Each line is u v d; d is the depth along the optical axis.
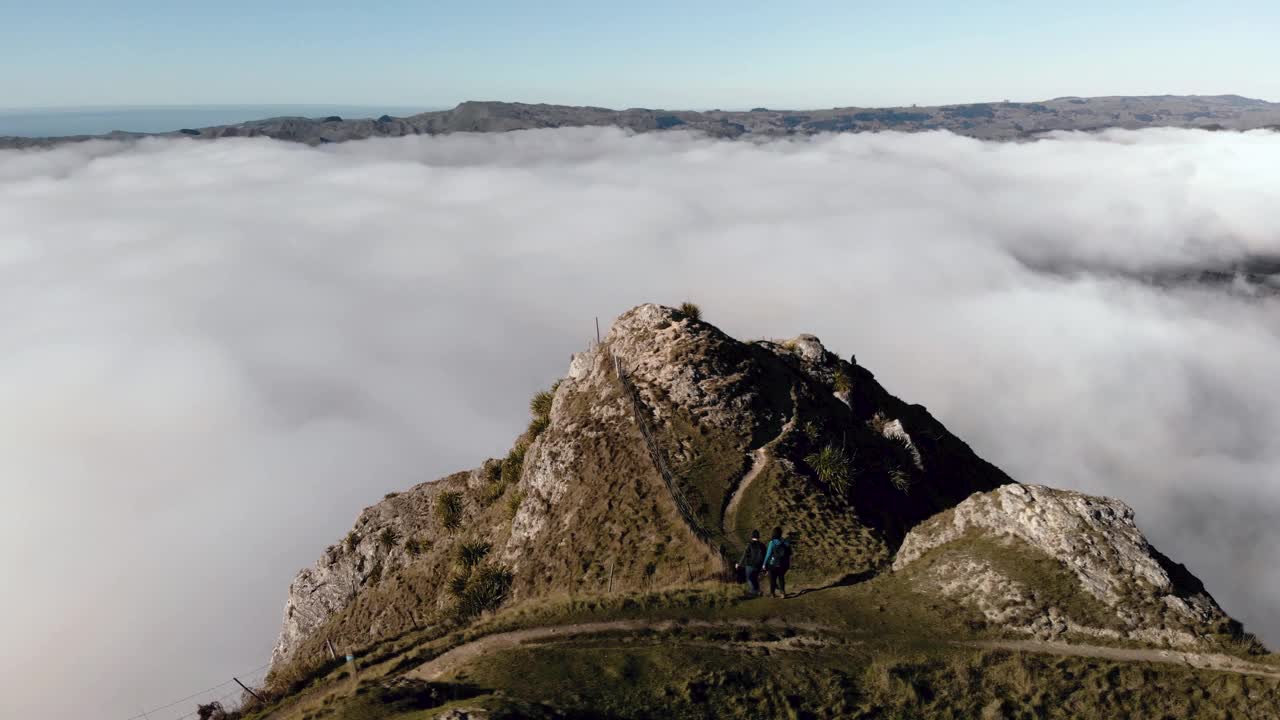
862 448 49.22
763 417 47.78
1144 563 24.09
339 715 20.38
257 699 27.00
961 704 20.05
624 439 46.38
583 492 43.75
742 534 36.47
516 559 43.03
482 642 24.59
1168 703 19.52
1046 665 21.02
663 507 39.41
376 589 54.16
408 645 26.34
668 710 19.95
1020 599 23.73
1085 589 23.66
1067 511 26.41
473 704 19.41
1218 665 20.59
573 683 21.08
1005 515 27.72
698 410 47.72
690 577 31.64
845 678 21.14
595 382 54.47
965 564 26.25
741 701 20.36
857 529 37.22
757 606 25.28
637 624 24.30
